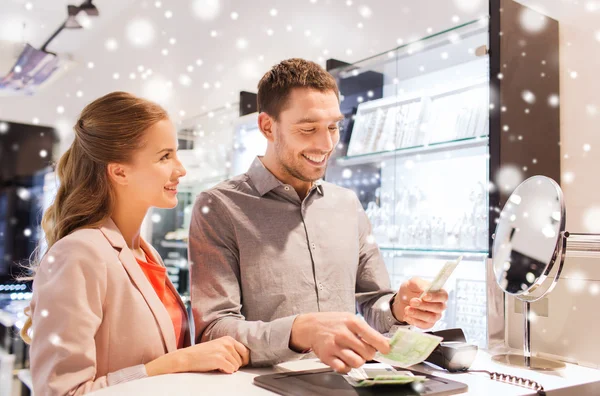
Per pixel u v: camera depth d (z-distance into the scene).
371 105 2.60
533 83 2.00
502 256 1.52
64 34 6.23
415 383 1.02
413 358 0.98
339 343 1.04
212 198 1.53
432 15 2.61
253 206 1.53
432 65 2.43
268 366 1.23
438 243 2.27
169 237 3.99
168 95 4.97
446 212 2.39
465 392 1.04
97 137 1.30
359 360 1.01
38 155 4.66
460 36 2.10
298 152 1.46
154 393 0.98
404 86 2.61
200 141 3.84
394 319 1.46
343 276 1.57
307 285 1.51
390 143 2.46
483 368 1.32
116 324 1.20
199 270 1.45
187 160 3.95
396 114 2.47
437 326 2.29
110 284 1.20
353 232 1.64
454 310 2.24
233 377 1.12
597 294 1.37
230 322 1.30
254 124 3.19
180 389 1.01
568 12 2.09
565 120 2.08
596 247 1.38
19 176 4.55
